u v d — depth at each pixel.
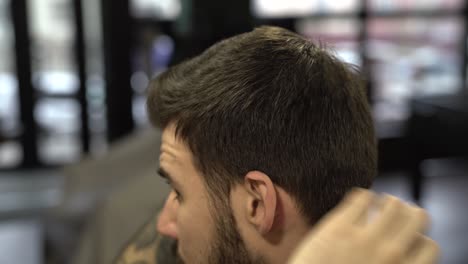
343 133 0.60
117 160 1.71
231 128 0.58
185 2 3.57
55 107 4.11
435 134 3.40
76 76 4.02
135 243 0.89
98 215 1.30
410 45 4.16
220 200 0.60
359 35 4.05
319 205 0.60
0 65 3.99
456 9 4.21
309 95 0.59
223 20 3.57
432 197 3.75
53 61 4.02
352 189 0.58
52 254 1.66
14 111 4.07
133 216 1.22
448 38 4.25
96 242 1.26
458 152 3.30
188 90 0.60
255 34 0.62
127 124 3.98
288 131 0.58
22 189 3.81
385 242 0.45
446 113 3.31
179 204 0.64
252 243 0.60
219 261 0.62
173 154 0.62
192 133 0.60
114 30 3.86
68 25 3.94
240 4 3.59
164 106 0.62
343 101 0.61
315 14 3.94
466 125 3.21
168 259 0.84
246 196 0.59
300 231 0.60
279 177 0.58
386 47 4.11
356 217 0.47
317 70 0.60
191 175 0.61
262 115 0.58
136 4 3.86
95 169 1.69
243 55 0.60
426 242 0.48
